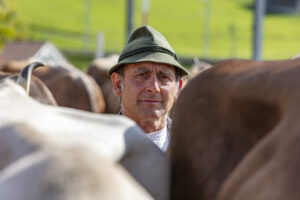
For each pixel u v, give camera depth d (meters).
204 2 107.75
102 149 2.15
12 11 46.84
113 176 1.80
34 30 80.81
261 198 1.99
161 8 103.88
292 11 116.75
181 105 2.83
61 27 85.19
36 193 1.69
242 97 2.52
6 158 2.08
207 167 2.56
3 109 2.43
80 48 74.00
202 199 2.54
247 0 118.12
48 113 2.45
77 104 9.80
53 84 9.98
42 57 29.72
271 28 103.19
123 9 100.81
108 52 68.56
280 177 1.97
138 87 3.56
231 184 2.25
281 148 2.08
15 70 12.27
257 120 2.44
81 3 98.62
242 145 2.47
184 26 96.56
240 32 97.44
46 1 95.88
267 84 2.42
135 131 2.49
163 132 3.69
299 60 2.47
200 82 2.82
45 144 2.01
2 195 1.74
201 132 2.66
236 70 2.73
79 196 1.68
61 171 1.74
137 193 1.88
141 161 2.49
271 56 82.06
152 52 3.50
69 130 2.26
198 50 83.75
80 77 10.10
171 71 3.60
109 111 10.50
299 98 2.20
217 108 2.65
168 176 2.59
